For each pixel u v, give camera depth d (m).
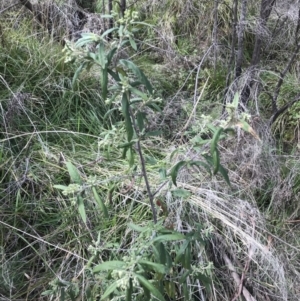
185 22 3.42
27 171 2.22
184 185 2.14
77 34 3.18
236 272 1.96
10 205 2.13
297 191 2.38
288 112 2.73
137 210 2.10
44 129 2.50
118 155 2.36
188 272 1.45
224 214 2.11
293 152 2.59
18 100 2.44
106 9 3.44
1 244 2.04
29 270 2.02
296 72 3.06
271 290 1.97
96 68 2.82
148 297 1.27
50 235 2.07
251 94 2.66
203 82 2.97
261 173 2.36
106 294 1.19
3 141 2.34
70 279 1.94
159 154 2.43
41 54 2.81
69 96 2.63
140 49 3.28
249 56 3.15
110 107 2.61
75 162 2.29
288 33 3.08
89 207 2.11
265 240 2.11
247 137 2.41
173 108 2.74
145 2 3.53
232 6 3.11
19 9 3.25
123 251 1.97
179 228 2.00
